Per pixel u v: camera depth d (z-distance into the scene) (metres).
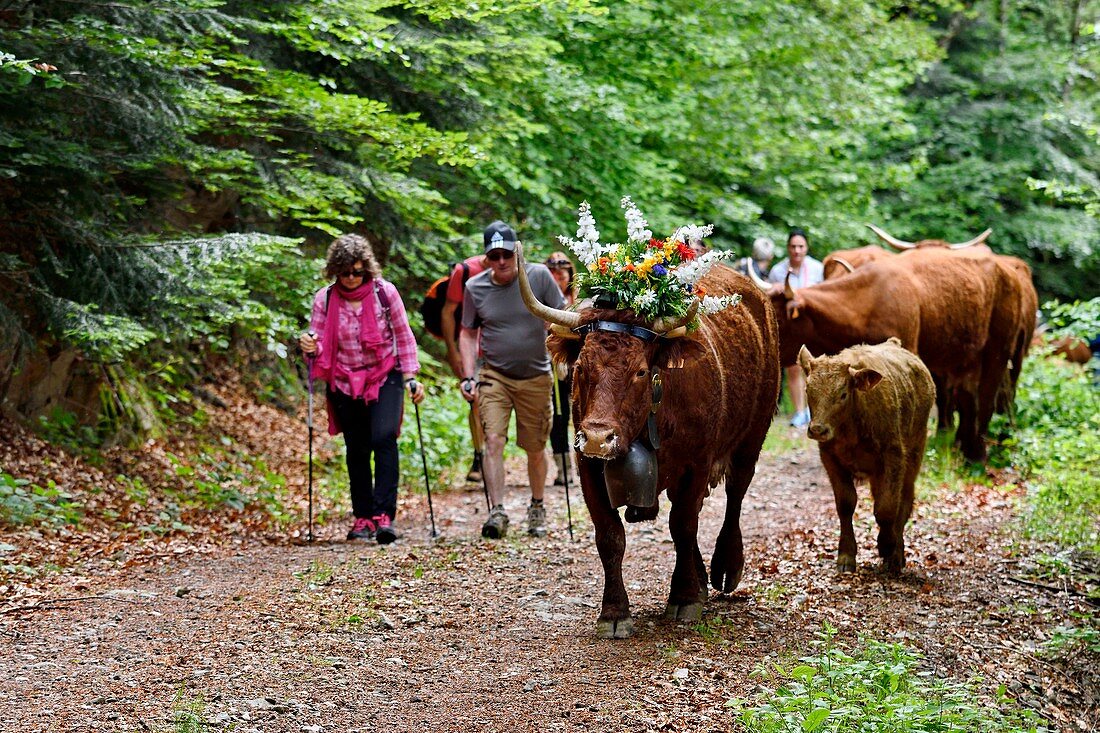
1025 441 13.34
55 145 9.63
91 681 5.97
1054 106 30.30
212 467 12.43
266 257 10.51
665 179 18.28
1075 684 6.94
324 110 11.27
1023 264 14.59
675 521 7.17
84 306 9.82
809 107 21.77
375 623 7.08
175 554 8.95
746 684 6.12
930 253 12.98
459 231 16.78
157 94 10.17
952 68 31.59
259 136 12.20
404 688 6.03
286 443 14.39
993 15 31.53
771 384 7.95
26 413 11.27
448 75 13.52
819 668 6.27
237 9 11.65
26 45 9.50
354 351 9.63
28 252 10.41
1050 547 9.59
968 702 6.13
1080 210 31.08
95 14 10.14
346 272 9.54
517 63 14.34
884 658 6.58
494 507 9.80
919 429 8.62
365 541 9.73
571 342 6.64
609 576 6.88
